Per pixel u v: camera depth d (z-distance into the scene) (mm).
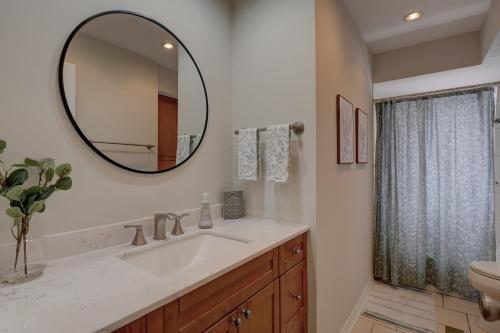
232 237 1320
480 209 2404
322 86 1595
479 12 1983
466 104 2510
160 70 1393
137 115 1281
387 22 2152
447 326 1987
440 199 2555
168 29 1434
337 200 1810
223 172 1791
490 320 1817
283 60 1635
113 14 1190
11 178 827
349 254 2033
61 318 601
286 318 1304
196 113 1598
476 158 2438
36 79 958
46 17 982
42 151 972
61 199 1017
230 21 1880
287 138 1534
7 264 869
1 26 882
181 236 1319
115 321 591
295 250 1395
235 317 961
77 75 1066
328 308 1650
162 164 1390
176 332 745
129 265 940
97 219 1123
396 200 2699
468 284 2389
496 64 2166
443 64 2350
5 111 891
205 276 834
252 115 1771
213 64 1725
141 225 1192
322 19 1611
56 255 987
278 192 1649
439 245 2533
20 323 581
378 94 2912
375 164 2877
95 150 1117
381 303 2340
